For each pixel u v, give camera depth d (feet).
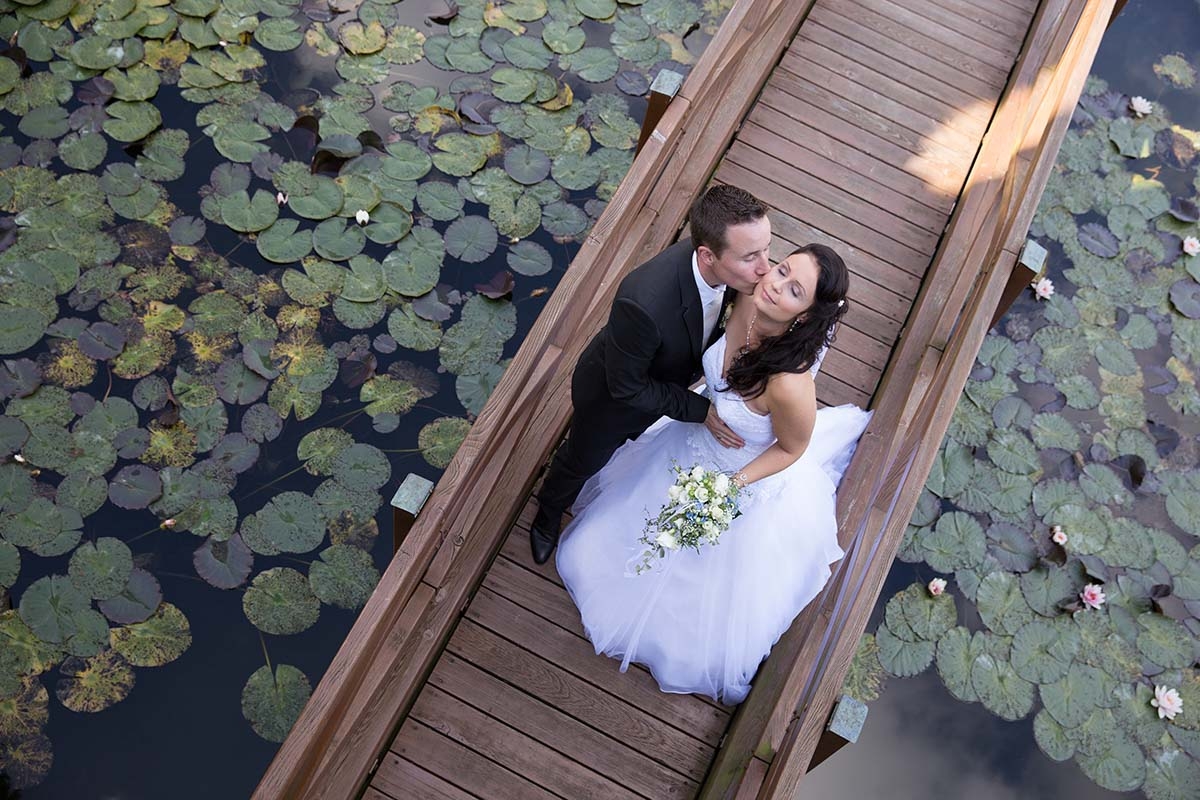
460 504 9.04
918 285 12.64
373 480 12.71
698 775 9.70
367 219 14.17
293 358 13.34
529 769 9.54
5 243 13.64
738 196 6.87
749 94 12.87
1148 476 14.49
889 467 10.30
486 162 15.11
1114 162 17.33
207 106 15.05
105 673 11.41
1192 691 13.07
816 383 11.84
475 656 9.90
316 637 11.89
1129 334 15.62
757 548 9.03
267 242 13.98
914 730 12.67
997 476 14.15
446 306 13.87
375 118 15.37
